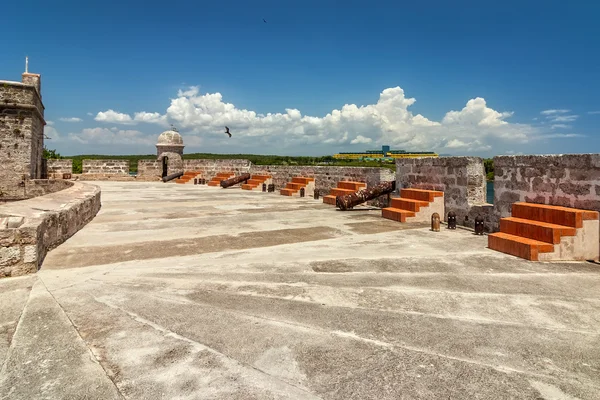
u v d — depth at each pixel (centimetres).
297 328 348
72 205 798
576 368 287
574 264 593
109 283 464
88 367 271
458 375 275
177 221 1002
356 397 246
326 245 717
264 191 2059
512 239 650
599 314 396
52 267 539
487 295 448
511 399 246
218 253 643
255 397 243
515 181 795
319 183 1742
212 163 2752
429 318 379
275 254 638
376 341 326
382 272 536
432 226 884
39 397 235
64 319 350
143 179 3047
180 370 272
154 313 374
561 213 637
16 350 291
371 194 1256
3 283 459
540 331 353
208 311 383
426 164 1108
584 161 654
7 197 1888
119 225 921
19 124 1898
